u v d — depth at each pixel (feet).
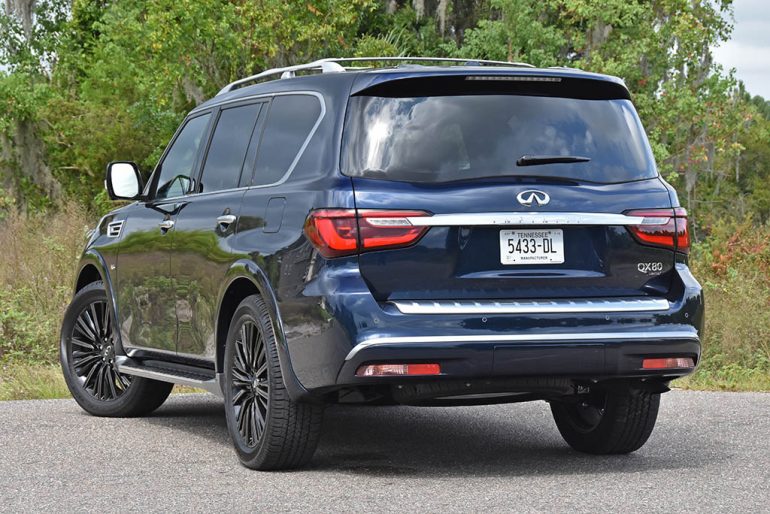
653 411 37.09
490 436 42.78
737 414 47.24
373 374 31.24
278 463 34.58
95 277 49.80
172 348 41.60
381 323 31.19
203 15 167.32
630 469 35.27
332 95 34.17
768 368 78.23
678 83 184.44
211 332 38.32
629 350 32.83
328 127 33.71
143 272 43.60
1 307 81.00
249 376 35.58
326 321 31.60
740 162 354.54
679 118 183.11
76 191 191.72
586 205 33.06
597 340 32.40
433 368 31.40
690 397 53.36
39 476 34.04
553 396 34.81
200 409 50.44
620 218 33.40
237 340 36.06
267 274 34.14
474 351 31.48
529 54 187.62
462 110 33.22
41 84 200.95
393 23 213.05
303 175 34.09
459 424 46.03
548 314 32.17
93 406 47.83
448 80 33.17
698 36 179.52
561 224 32.78
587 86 34.47
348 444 40.68
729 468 35.27
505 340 31.65
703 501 30.01
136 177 44.42
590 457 37.83
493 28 188.34
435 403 34.35
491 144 32.99
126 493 31.45
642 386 35.12
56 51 244.22
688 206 186.19
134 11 188.75
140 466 35.65
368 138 32.83
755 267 96.68
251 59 173.17
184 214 40.78
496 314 31.78
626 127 34.71
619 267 33.50
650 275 33.91
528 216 32.45
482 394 32.78
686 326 33.68
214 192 39.58
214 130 41.11
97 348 48.55
